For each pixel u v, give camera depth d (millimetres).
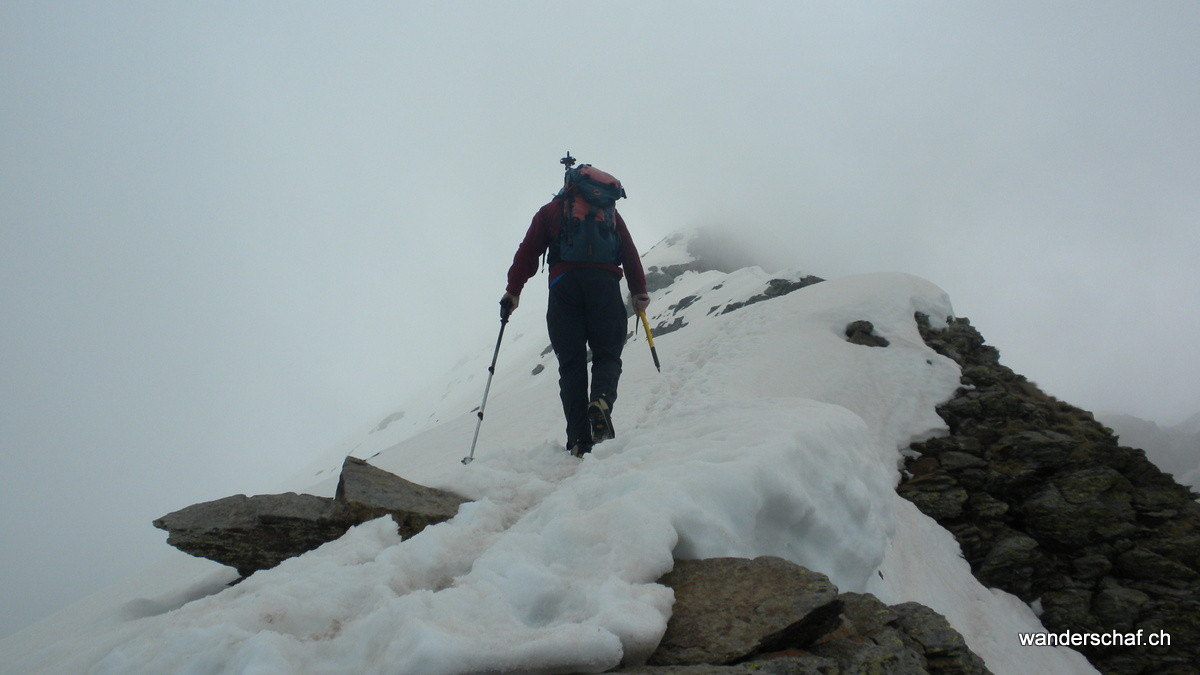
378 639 2150
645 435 4176
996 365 10766
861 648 2463
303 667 2088
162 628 2467
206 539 3668
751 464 3189
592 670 2109
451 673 1937
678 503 2961
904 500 7434
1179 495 7418
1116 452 7895
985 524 7305
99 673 2139
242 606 2469
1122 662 6055
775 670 2184
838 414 4230
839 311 12336
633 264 5641
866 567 3510
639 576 2656
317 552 3330
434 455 14492
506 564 2691
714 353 12945
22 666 2541
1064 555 7047
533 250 5477
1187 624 6180
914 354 10641
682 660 2307
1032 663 5758
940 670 2553
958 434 8664
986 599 6430
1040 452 7922
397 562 2881
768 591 2580
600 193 5359
